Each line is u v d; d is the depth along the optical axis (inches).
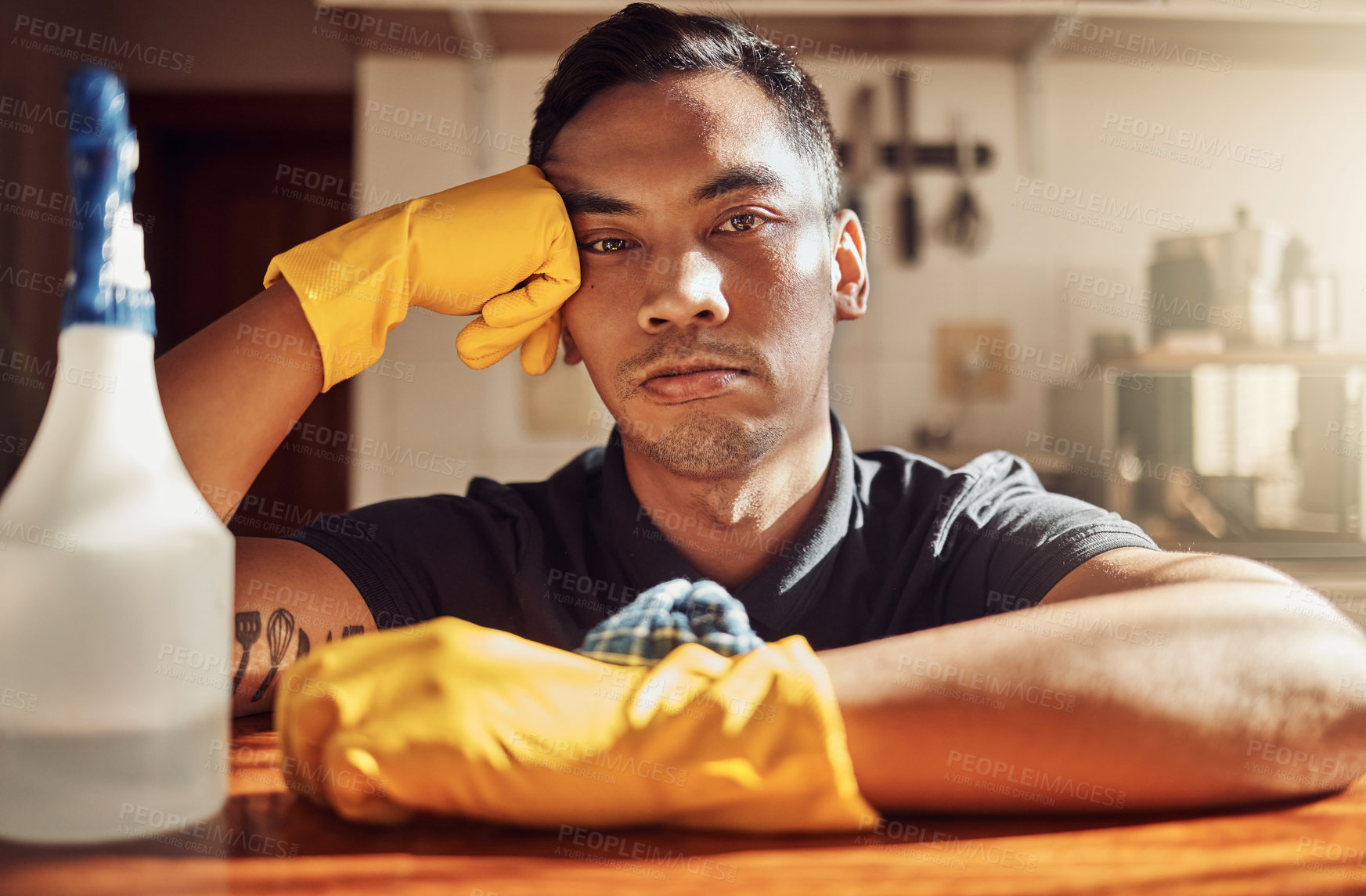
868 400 103.5
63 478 11.2
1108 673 13.7
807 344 27.0
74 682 11.1
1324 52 102.7
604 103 27.0
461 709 12.9
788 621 27.6
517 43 98.2
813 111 29.7
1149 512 87.2
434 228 25.8
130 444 11.5
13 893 10.0
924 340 103.9
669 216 26.4
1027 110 104.3
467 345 27.9
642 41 27.1
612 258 27.2
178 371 23.1
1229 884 10.7
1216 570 18.1
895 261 104.0
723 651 17.4
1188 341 87.1
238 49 108.1
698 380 25.9
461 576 29.7
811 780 12.8
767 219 26.5
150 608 11.3
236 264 111.8
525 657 13.8
